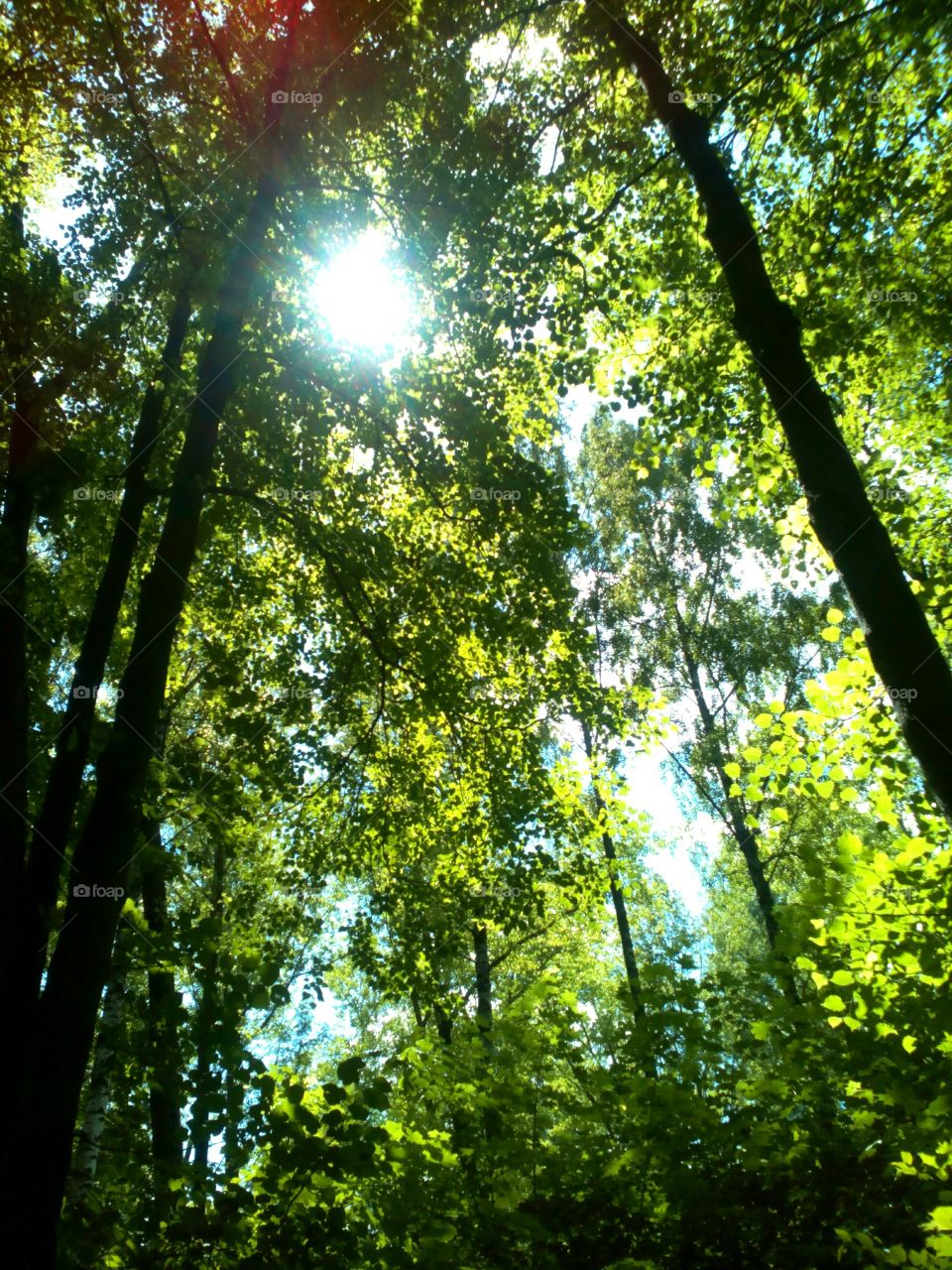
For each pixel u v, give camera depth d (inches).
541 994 195.9
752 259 228.2
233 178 304.5
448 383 317.4
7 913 175.6
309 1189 159.0
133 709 197.9
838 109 298.5
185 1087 159.0
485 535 316.5
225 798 275.0
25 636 208.1
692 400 343.3
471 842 332.8
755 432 346.0
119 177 307.3
